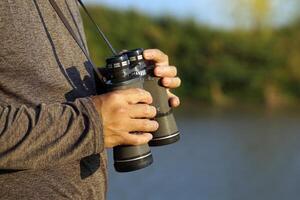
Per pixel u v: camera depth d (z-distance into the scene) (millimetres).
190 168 12188
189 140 15625
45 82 1700
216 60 24812
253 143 15117
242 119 19922
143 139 1654
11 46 1632
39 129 1563
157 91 1896
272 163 12648
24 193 1636
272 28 25641
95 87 1871
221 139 15758
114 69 1732
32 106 1658
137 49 1910
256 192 10461
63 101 1744
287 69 24859
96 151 1597
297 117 20234
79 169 1738
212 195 10375
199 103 24188
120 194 10320
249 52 24812
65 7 1911
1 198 1629
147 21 24438
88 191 1773
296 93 24641
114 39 23641
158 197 10219
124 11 24094
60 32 1803
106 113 1604
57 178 1681
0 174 1628
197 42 24844
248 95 24625
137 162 1683
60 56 1778
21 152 1542
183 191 10555
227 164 12586
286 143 14938
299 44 25219
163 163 12633
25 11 1681
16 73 1651
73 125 1581
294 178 11281
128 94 1628
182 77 24656
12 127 1548
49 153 1557
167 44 24609
